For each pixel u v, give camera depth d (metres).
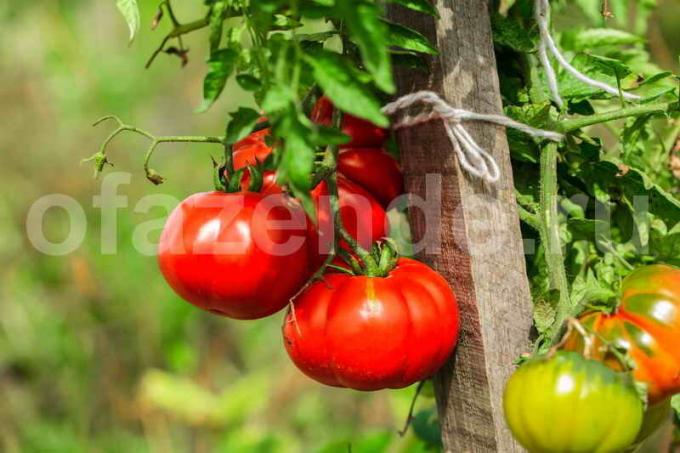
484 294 0.93
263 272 0.90
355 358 0.90
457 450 0.96
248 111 0.85
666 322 0.90
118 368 2.31
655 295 0.91
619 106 1.07
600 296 0.91
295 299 0.92
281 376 2.28
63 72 2.48
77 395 2.29
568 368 0.86
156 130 2.48
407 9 0.92
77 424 2.27
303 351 0.92
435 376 0.96
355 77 0.81
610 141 1.45
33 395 2.30
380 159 0.98
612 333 0.90
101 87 2.45
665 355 0.90
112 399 2.29
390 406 2.20
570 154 0.99
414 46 0.90
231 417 2.15
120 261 2.28
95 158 0.93
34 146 2.47
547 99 0.97
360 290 0.90
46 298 2.35
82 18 2.64
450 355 0.95
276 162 0.84
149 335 2.30
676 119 1.07
